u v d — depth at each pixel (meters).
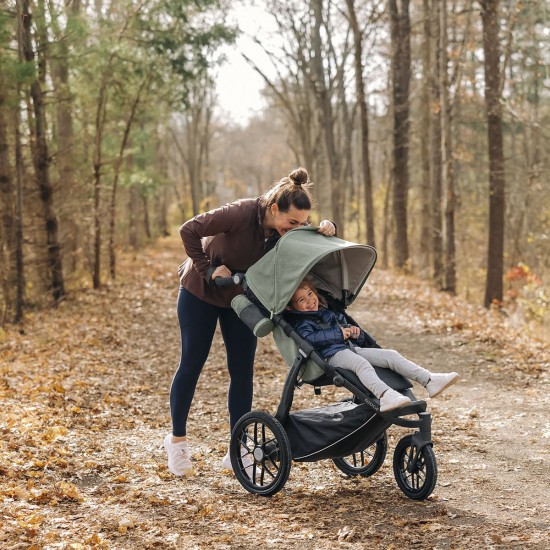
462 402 8.37
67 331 13.63
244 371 5.63
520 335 12.79
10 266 15.51
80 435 6.70
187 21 21.59
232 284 5.07
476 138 31.50
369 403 4.66
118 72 20.12
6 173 15.30
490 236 18.42
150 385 9.54
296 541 4.25
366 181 27.06
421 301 17.77
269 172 86.12
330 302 5.23
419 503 4.95
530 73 22.95
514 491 5.25
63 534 4.30
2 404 7.63
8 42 14.02
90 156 20.80
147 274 24.64
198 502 5.00
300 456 5.02
